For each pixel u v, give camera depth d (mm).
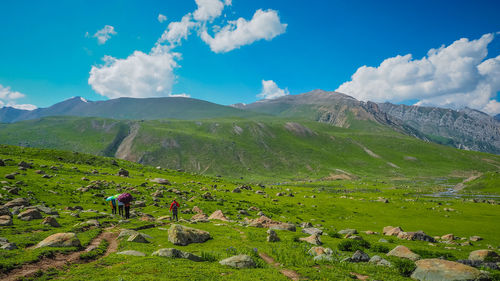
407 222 77250
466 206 112750
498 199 148000
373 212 95500
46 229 28906
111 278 15430
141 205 60719
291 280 17109
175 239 26953
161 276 15875
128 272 16438
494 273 19672
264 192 125562
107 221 36531
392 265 22109
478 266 22984
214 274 17094
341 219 80375
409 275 19828
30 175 74500
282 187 195250
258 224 45344
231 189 121625
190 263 19266
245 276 17078
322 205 103125
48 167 93938
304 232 44062
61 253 20625
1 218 30078
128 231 29578
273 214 75250
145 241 26797
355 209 100188
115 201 45094
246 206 80562
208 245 27281
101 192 67312
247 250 25000
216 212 56125
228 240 30375
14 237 24016
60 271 16906
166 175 141125
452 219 83875
